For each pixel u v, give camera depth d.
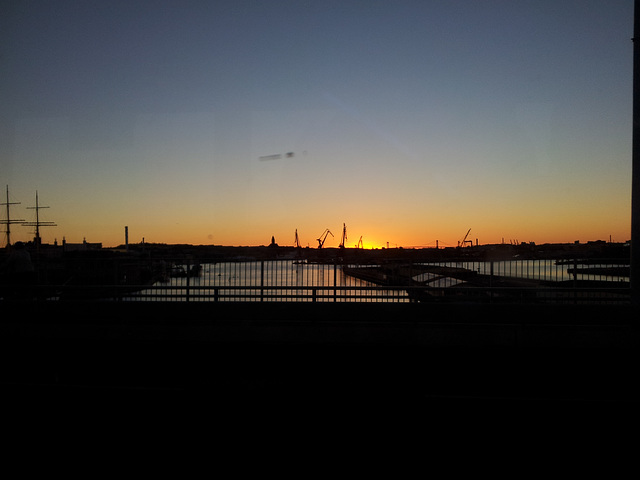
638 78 9.29
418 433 5.48
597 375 8.15
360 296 11.31
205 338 8.75
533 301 11.46
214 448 5.09
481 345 8.36
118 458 4.84
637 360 8.11
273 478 4.43
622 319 9.12
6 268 11.81
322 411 6.19
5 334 9.02
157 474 4.50
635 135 9.32
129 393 6.80
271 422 5.83
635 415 5.98
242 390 6.43
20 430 5.59
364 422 5.82
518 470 4.59
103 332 8.93
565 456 4.89
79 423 5.79
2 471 4.57
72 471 4.56
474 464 4.72
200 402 6.40
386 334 8.55
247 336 8.72
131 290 12.05
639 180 9.29
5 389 6.93
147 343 8.83
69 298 12.36
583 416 5.94
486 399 6.46
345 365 8.56
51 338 8.98
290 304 9.95
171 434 5.46
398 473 4.53
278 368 8.59
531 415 5.98
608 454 4.94
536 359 8.26
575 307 9.32
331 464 4.72
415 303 9.68
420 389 7.04
